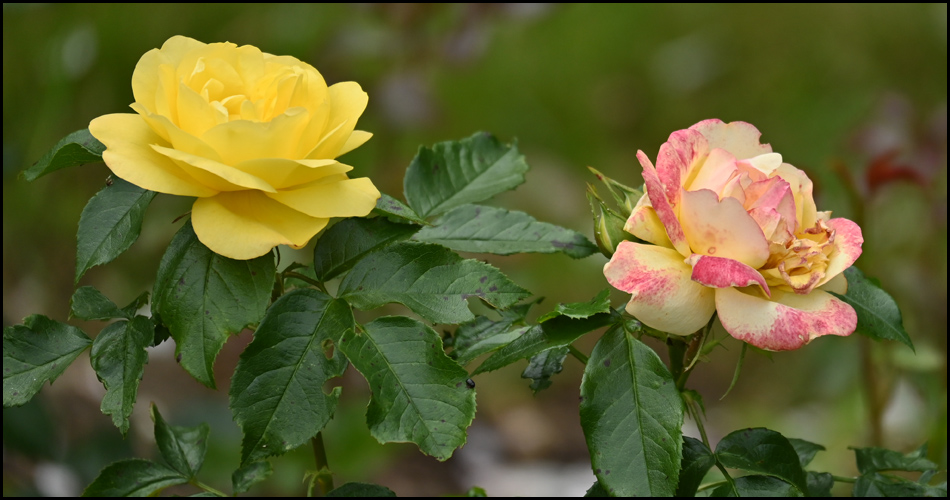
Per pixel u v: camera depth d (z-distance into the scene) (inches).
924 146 69.0
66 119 97.3
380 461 77.9
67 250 94.0
